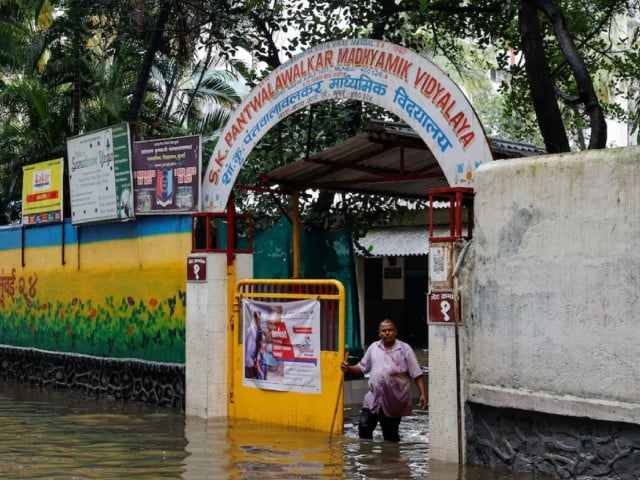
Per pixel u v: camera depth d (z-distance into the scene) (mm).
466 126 8812
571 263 7734
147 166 12695
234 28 16453
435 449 8773
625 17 23141
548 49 15211
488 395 8320
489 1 15633
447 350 8680
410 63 9391
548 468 7875
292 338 10719
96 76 21328
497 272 8328
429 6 15281
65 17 19844
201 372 11648
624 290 7336
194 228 12008
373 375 9789
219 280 11695
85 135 13805
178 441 9891
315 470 8281
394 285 25562
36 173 15594
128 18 17094
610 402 7363
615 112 16859
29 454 9203
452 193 8805
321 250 13797
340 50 10188
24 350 15867
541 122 11344
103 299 13953
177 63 20969
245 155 11469
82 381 14453
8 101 21953
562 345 7770
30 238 15906
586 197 7660
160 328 12750
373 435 10383
